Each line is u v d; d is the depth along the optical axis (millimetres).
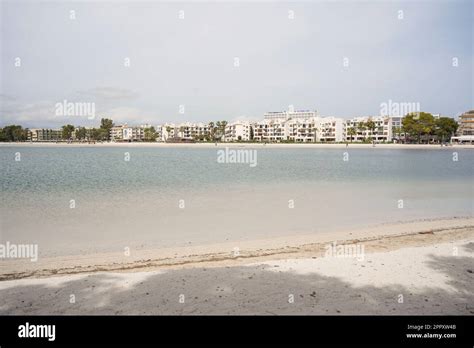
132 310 6578
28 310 6621
